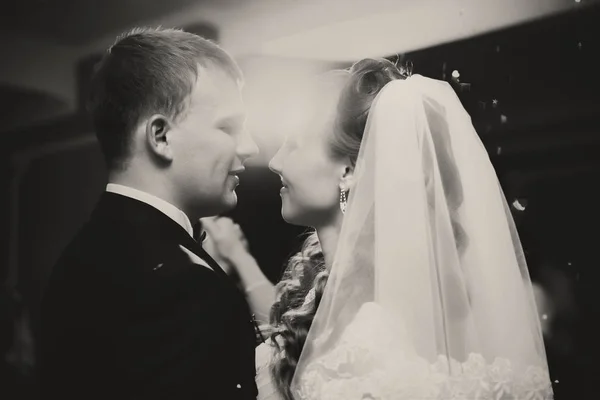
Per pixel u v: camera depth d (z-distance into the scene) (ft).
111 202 5.26
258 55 7.18
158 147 5.24
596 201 7.06
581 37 7.12
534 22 7.14
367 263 4.67
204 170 5.33
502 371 4.47
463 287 4.62
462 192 4.91
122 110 5.24
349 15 7.15
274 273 7.20
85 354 5.04
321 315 4.67
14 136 7.64
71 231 7.56
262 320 7.04
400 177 4.71
